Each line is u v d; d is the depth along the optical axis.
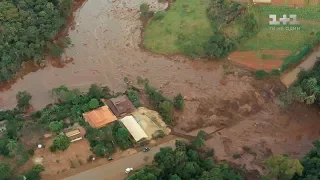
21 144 104.75
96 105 115.75
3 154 101.94
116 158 105.25
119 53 138.50
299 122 117.06
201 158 103.56
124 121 112.06
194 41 139.12
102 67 133.62
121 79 129.38
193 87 126.38
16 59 129.38
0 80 125.88
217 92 124.38
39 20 139.62
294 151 109.56
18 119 113.25
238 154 107.81
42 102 121.94
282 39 139.75
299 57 133.50
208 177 91.44
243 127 115.19
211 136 112.38
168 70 132.25
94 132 107.00
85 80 129.38
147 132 111.06
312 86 116.06
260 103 121.31
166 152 100.06
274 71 128.00
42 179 99.38
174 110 117.75
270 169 94.25
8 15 137.62
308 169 95.38
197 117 116.81
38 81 129.00
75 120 111.88
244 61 133.75
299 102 121.06
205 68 132.62
